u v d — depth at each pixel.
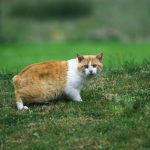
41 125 13.50
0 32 52.22
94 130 12.96
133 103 14.22
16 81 14.73
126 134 12.55
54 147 12.23
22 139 12.84
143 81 16.50
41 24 56.88
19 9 58.97
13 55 40.88
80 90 15.38
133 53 38.09
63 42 49.34
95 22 56.44
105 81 16.75
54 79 14.84
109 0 60.06
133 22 55.25
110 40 49.31
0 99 15.53
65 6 58.69
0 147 12.44
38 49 44.25
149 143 12.05
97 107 14.48
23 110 14.57
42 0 59.28
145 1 58.72
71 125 13.34
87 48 43.00
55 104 14.96
